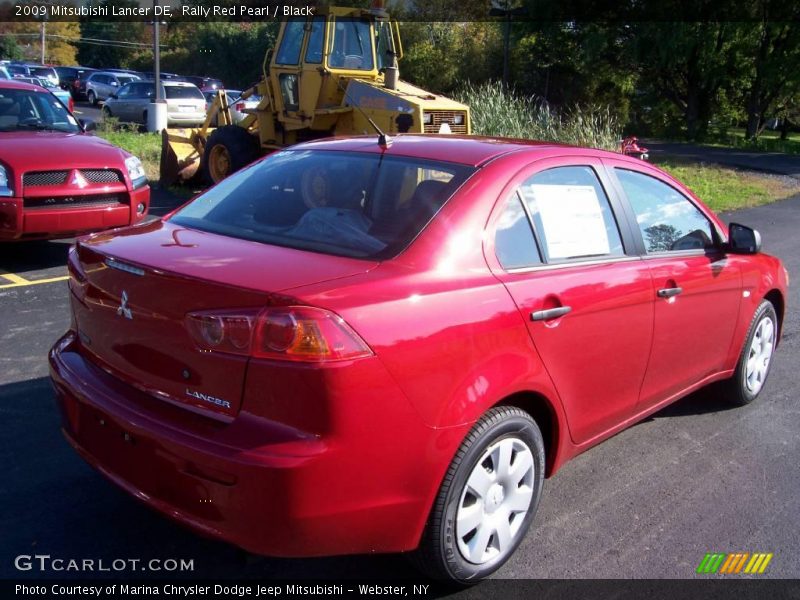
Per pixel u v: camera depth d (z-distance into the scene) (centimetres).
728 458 450
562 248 356
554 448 352
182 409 278
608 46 3600
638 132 3928
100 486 378
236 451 255
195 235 331
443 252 305
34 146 745
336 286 271
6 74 3155
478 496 305
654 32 3397
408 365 272
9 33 7369
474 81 4172
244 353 259
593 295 353
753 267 495
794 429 495
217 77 5722
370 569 328
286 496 252
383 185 342
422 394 277
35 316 623
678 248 436
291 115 1180
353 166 361
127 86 2875
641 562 342
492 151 361
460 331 290
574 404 355
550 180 362
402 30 4453
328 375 254
